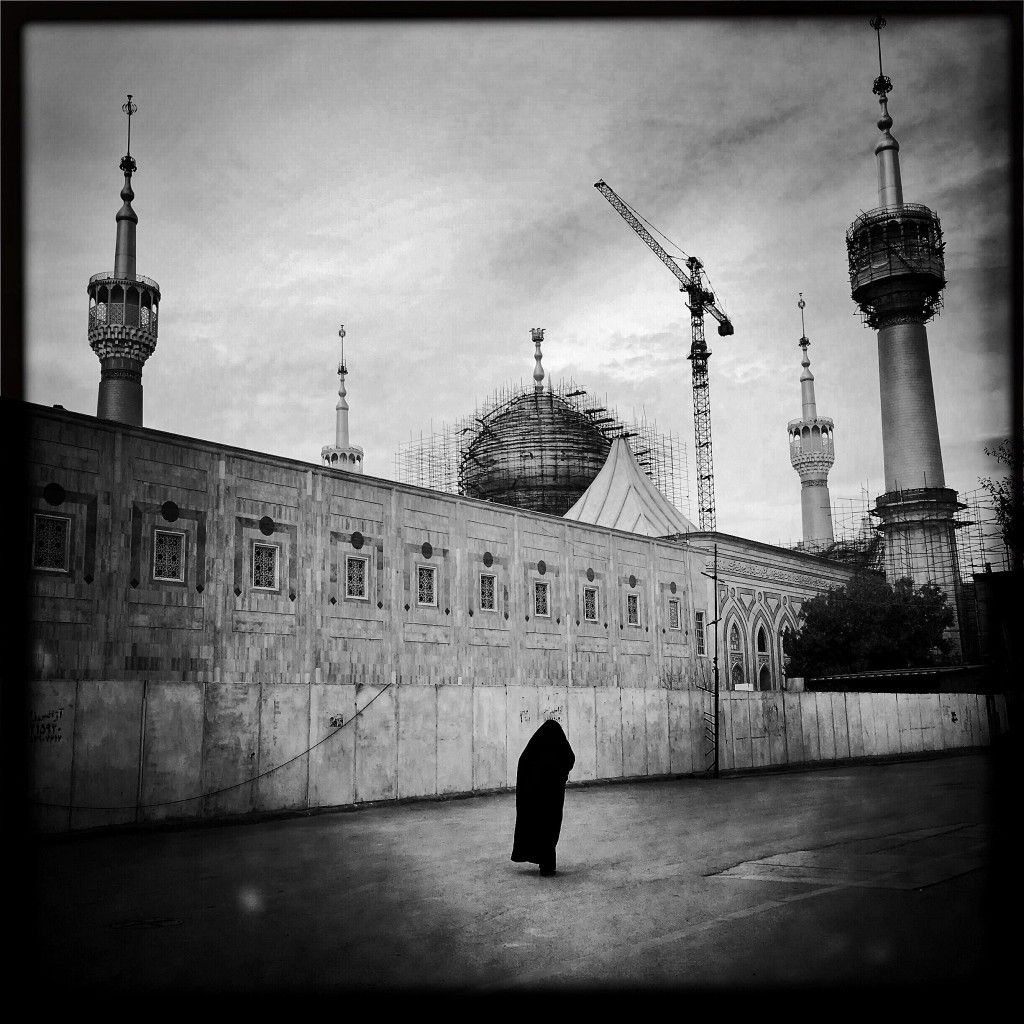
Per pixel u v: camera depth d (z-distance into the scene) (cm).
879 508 5619
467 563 3559
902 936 776
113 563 2441
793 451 8631
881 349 5725
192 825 1817
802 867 1146
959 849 1250
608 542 4338
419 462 7338
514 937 824
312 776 2072
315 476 3019
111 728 1756
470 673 3494
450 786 2384
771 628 5450
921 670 4425
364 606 3130
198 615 2631
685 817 1819
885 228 5528
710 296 8212
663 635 4600
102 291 5072
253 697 1983
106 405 5088
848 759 3725
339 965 743
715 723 3195
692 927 834
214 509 2711
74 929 887
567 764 1180
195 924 904
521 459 7119
